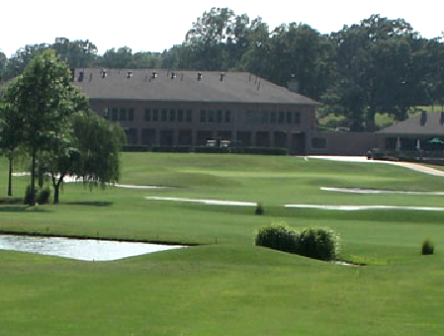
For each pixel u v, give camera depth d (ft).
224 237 229.45
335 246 191.62
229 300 128.06
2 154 361.30
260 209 306.14
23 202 353.51
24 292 131.54
